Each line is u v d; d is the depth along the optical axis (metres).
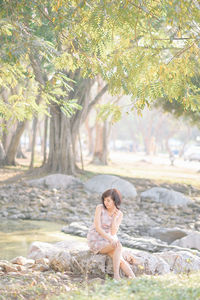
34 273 6.42
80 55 6.86
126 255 6.63
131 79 6.23
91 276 6.49
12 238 10.53
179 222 13.49
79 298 4.43
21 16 6.69
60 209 15.09
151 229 11.73
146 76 6.15
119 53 6.40
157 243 9.84
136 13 5.71
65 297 4.68
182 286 4.63
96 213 6.64
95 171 27.89
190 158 58.97
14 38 6.25
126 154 75.88
